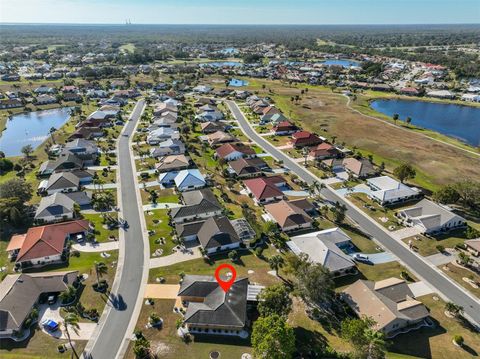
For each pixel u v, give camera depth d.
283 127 163.12
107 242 82.75
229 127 169.25
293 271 67.69
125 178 116.00
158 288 68.81
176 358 54.22
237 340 57.41
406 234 88.00
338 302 66.12
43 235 78.88
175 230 86.75
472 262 76.31
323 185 105.88
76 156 125.56
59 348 55.38
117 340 57.50
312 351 54.19
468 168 127.81
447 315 63.78
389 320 58.16
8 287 63.44
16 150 143.25
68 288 64.69
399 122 186.00
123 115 187.25
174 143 138.50
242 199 103.88
